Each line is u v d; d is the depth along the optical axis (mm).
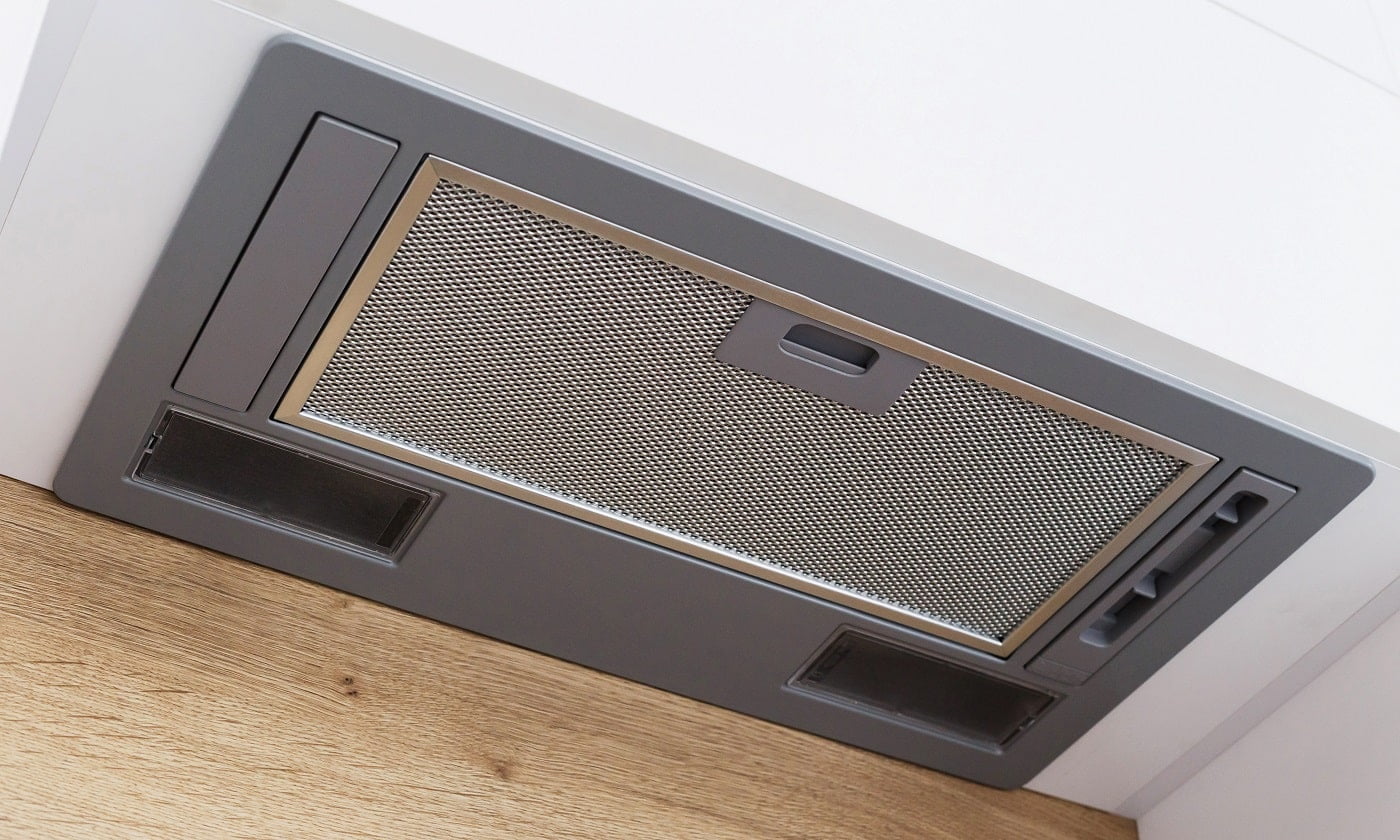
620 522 1402
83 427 1354
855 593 1447
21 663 1334
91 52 1232
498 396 1349
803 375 1332
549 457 1377
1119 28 1434
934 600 1455
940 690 1512
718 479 1387
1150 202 1360
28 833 1292
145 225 1288
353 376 1343
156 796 1330
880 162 1298
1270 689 1538
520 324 1317
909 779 1555
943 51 1360
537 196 1268
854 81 1320
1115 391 1341
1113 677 1497
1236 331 1339
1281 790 1537
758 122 1279
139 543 1399
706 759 1496
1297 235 1391
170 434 1363
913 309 1307
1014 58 1381
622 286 1302
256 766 1363
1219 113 1424
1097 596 1444
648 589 1438
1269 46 1485
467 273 1299
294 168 1259
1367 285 1393
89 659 1352
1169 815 1606
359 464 1374
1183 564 1443
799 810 1508
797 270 1292
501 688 1456
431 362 1335
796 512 1403
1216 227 1370
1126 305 1316
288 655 1404
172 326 1314
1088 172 1354
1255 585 1451
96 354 1333
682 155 1263
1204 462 1374
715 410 1353
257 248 1285
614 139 1259
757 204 1280
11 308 1315
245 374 1332
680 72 1276
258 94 1239
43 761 1313
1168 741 1565
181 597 1394
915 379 1337
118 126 1256
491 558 1421
